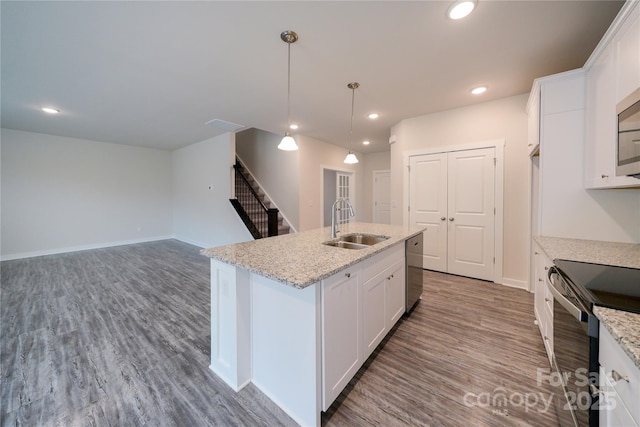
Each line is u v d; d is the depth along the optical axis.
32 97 3.27
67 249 5.59
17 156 4.99
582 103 2.10
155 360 1.95
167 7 1.74
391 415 1.46
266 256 1.73
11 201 4.95
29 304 2.93
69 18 1.83
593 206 2.12
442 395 1.60
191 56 2.35
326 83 2.90
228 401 1.58
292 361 1.47
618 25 1.56
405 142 4.22
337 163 6.42
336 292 1.49
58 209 5.47
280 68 2.57
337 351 1.51
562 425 1.32
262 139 6.12
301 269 1.42
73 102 3.45
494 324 2.44
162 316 2.65
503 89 3.07
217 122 4.42
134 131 5.05
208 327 2.44
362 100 3.40
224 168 5.37
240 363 1.68
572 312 1.12
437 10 1.79
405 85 2.95
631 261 1.55
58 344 2.14
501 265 3.47
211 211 5.83
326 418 1.44
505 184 3.40
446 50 2.27
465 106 3.63
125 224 6.44
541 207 2.30
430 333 2.30
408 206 4.21
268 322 1.60
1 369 1.84
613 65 1.66
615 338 0.80
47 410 1.49
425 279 3.67
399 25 1.94
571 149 2.17
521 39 2.12
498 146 3.41
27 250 5.12
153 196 6.92
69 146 5.59
